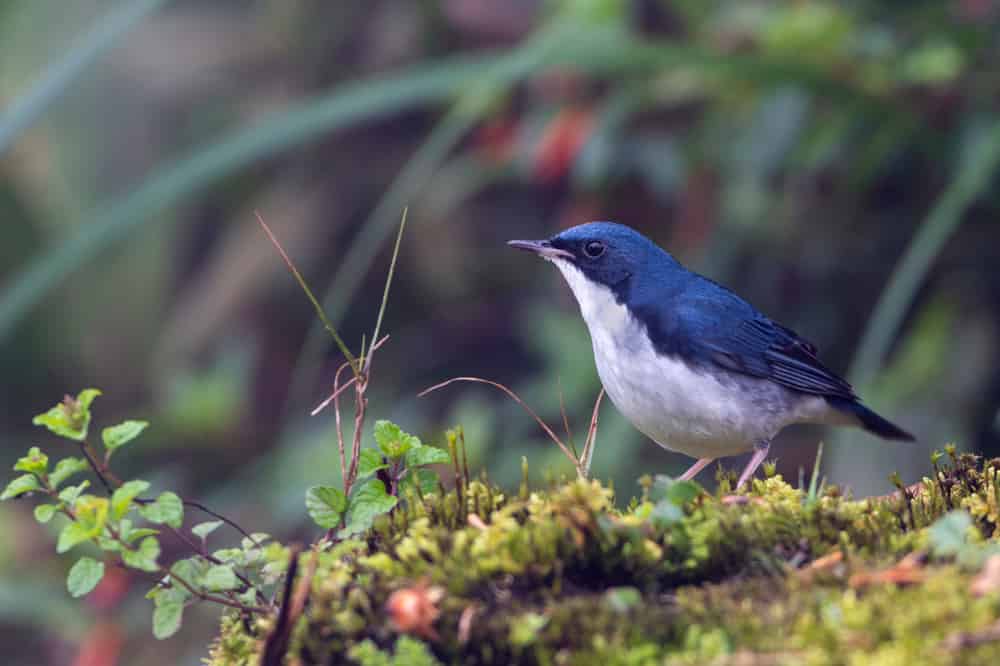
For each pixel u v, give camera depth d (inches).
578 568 192.5
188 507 491.8
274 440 548.7
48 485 202.8
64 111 597.9
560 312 534.3
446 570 190.1
